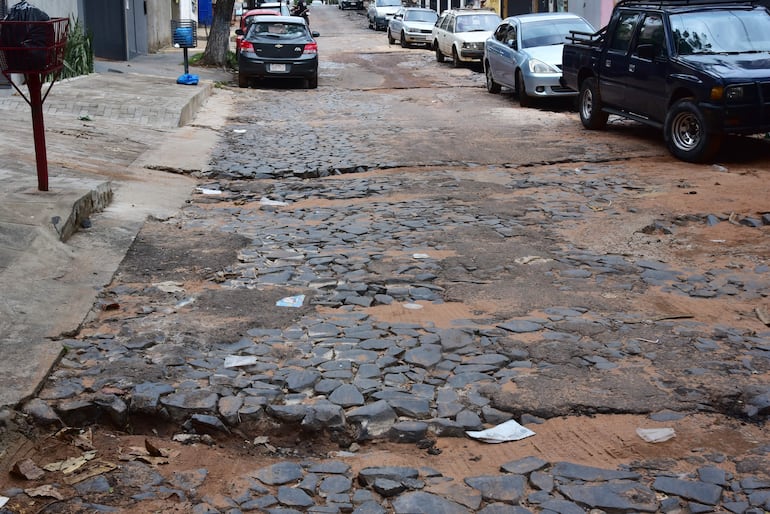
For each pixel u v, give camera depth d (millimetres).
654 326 5945
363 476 4012
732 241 8258
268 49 22781
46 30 7965
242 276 7059
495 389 4914
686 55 12758
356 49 36094
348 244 8094
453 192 10406
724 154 12820
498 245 8016
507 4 39312
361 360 5293
